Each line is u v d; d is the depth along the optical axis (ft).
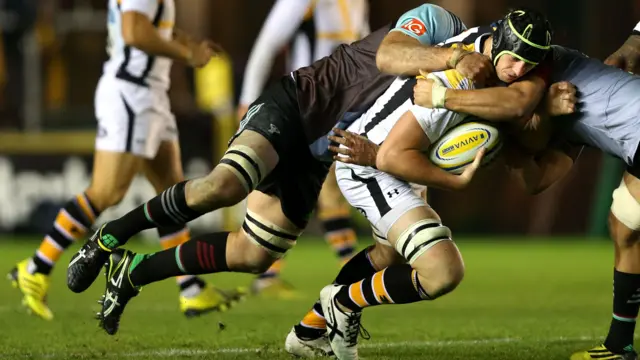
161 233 84.48
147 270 62.75
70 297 101.96
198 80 164.86
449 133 56.80
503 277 132.16
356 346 61.26
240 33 209.67
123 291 63.21
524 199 193.26
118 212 158.10
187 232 85.30
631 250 60.95
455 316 88.79
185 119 166.71
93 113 170.30
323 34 105.91
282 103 60.95
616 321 62.28
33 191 167.22
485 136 56.75
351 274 64.23
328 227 105.19
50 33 176.86
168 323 80.94
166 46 84.64
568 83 57.41
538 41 54.80
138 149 86.02
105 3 195.83
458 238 191.01
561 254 167.53
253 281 105.60
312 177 62.18
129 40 84.02
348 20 105.81
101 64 188.34
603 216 192.44
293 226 61.98
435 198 189.78
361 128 59.72
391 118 58.03
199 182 59.62
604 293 112.47
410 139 56.08
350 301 59.57
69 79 187.11
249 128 60.49
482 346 68.13
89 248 63.10
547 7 212.84
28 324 79.66
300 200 61.82
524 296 108.78
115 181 86.02
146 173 89.04
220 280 118.42
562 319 86.43
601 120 57.82
